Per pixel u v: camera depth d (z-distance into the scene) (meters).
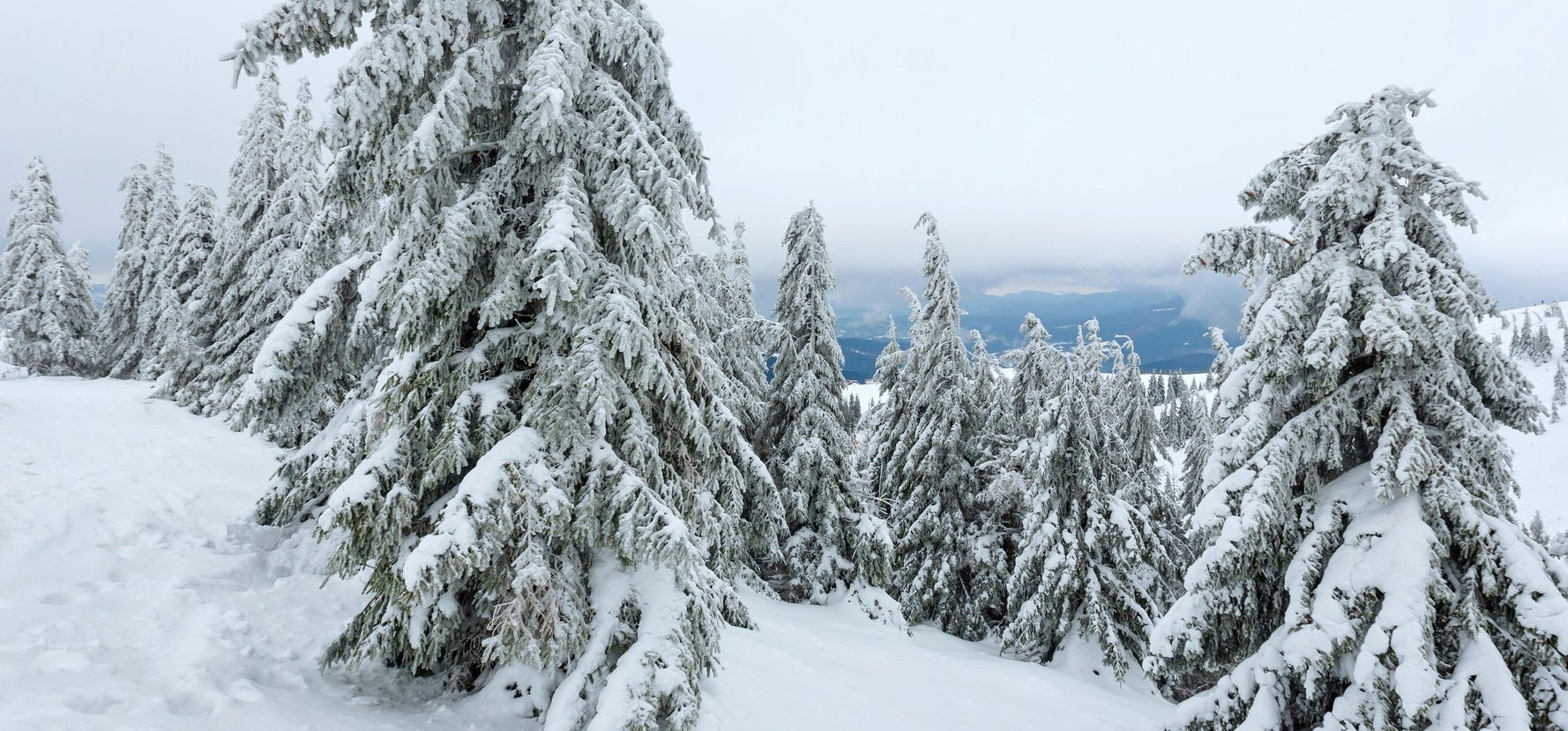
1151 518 18.28
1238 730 7.58
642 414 7.10
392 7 6.76
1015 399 21.77
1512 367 7.47
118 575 7.71
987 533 19.66
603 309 6.40
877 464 24.45
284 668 6.83
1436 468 7.11
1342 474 8.51
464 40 6.66
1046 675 14.58
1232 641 8.85
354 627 6.68
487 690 7.11
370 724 6.19
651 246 6.78
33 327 29.58
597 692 6.33
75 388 21.64
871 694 10.88
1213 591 8.49
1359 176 7.76
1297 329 8.05
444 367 6.66
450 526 5.76
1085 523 16.62
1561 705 6.34
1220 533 8.05
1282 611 8.73
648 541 6.28
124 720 4.94
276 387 7.16
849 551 18.11
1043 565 16.66
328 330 7.48
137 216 30.56
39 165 31.06
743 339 19.38
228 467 13.22
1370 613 7.08
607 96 6.84
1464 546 7.01
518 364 7.39
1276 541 8.16
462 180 7.60
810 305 18.73
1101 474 17.20
